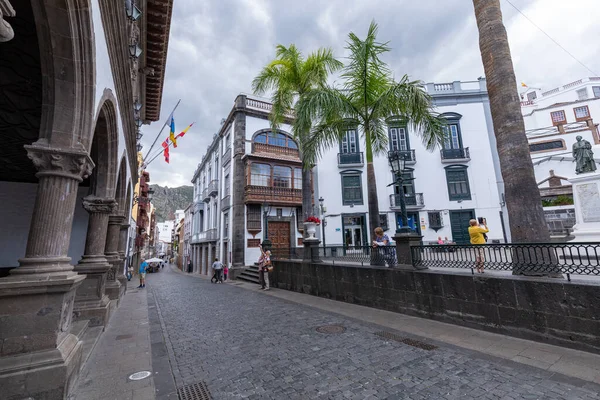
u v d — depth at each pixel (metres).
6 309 2.54
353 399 2.72
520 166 4.86
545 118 31.08
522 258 4.41
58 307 2.76
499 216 16.47
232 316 6.48
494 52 5.24
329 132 8.56
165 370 3.55
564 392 2.65
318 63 10.41
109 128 5.30
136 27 7.08
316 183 18.00
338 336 4.68
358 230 17.58
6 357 2.50
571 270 3.94
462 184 17.17
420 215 16.98
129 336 5.11
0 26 1.66
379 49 7.88
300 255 12.65
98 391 3.01
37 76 4.11
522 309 4.16
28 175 8.32
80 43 2.98
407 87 7.36
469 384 2.90
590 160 8.20
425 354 3.76
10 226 8.48
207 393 2.95
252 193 16.09
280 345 4.35
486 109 17.67
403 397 2.71
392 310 6.17
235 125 17.64
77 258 8.46
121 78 5.23
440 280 5.30
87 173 3.20
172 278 20.58
